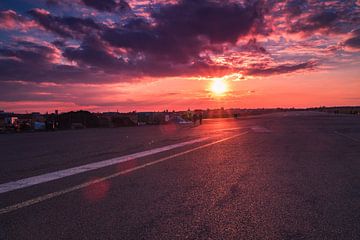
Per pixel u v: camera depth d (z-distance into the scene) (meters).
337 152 11.02
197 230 3.73
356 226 3.88
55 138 18.41
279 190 5.66
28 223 3.97
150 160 9.24
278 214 4.32
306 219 4.12
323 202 4.90
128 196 5.23
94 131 25.45
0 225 3.91
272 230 3.74
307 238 3.52
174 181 6.39
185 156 10.09
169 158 9.64
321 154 10.51
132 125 37.75
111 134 21.31
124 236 3.55
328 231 3.72
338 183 6.23
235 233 3.65
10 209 4.55
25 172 7.45
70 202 4.89
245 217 4.20
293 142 14.55
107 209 4.53
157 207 4.62
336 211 4.46
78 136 19.84
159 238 3.49
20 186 5.97
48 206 4.68
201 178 6.69
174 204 4.77
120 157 9.89
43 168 7.99
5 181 6.43
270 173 7.26
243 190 5.66
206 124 34.94
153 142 15.03
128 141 15.70
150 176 6.90
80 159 9.55
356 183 6.23
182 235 3.58
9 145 14.46
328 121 39.06
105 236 3.55
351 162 8.86
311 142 14.53
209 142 14.74
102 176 6.90
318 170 7.64
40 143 15.30
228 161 9.05
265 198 5.13
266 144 13.73
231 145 13.39
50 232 3.67
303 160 9.23
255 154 10.55
